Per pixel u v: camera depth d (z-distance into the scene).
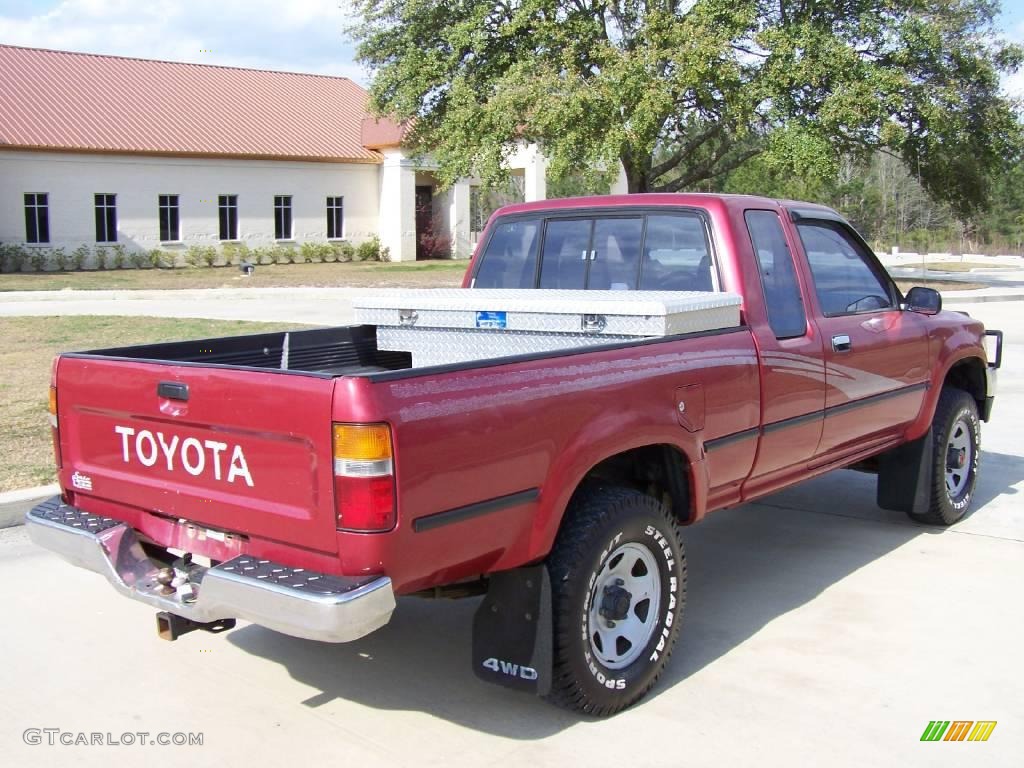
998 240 57.56
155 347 4.43
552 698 3.81
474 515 3.38
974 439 6.54
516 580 3.69
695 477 4.25
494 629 3.73
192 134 35.97
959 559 5.76
